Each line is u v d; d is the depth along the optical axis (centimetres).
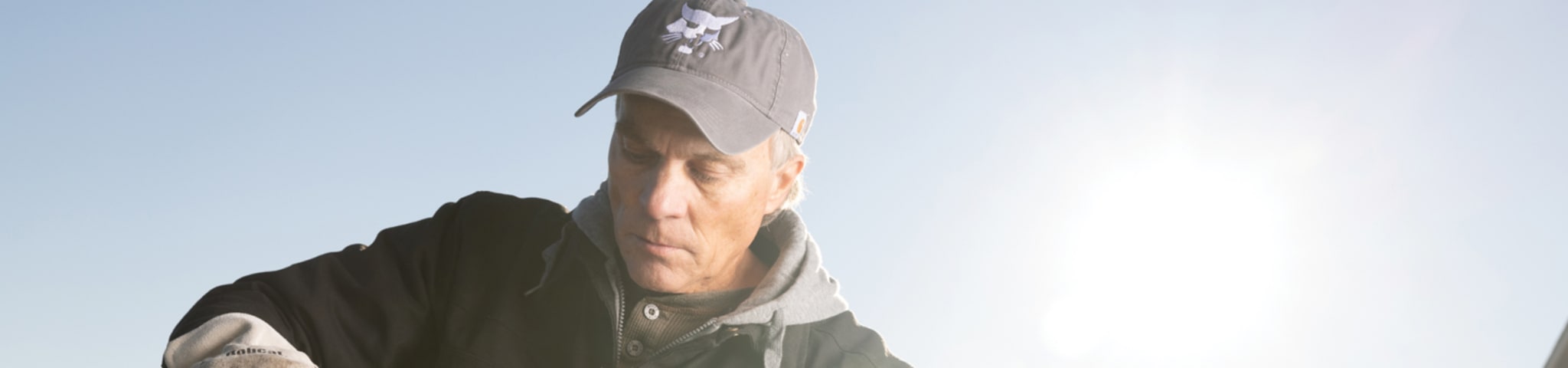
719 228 119
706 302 128
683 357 127
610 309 129
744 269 134
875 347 135
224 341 115
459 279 137
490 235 140
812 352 129
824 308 133
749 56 119
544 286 134
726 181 116
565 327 134
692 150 114
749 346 127
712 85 116
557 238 138
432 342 138
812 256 133
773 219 134
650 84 112
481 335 134
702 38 119
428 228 144
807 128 127
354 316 133
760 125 116
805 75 125
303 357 112
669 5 123
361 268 137
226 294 127
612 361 130
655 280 119
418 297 137
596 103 113
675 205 115
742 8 124
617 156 118
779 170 125
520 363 133
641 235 118
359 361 132
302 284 132
